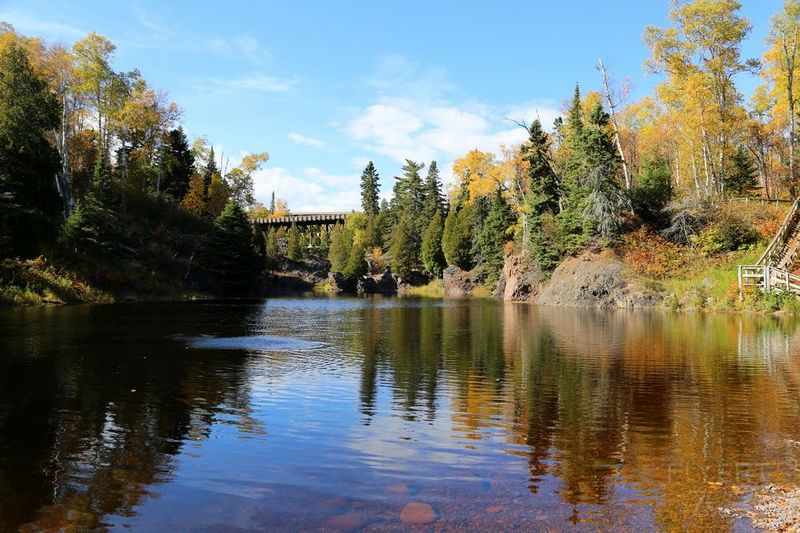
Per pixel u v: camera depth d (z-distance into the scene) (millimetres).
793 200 40125
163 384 12188
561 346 18594
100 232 47094
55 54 52438
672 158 57219
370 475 6762
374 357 16406
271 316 33656
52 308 34000
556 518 5516
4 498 6039
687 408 10031
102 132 56562
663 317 30000
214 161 95938
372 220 111938
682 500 5953
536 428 8820
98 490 6277
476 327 26047
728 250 39219
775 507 5742
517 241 63500
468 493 6180
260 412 9820
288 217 109375
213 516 5598
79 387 11758
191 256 60062
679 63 42312
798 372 13422
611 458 7348
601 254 43875
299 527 5336
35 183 43875
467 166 95000
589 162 45469
